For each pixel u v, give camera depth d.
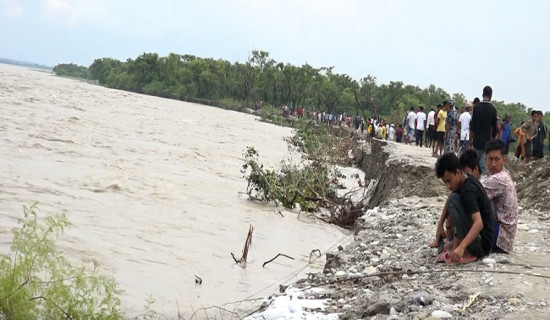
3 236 9.84
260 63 111.44
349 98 96.06
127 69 135.75
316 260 11.74
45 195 13.80
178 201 15.66
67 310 6.30
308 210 17.33
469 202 7.28
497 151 7.91
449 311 5.78
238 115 73.50
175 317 7.95
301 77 100.75
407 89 94.69
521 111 73.19
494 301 6.00
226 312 8.27
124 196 15.19
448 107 19.19
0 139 20.98
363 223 12.05
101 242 10.84
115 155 21.75
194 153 26.22
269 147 35.28
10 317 6.00
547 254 7.95
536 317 5.44
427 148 27.28
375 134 38.91
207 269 10.32
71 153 20.48
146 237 11.76
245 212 15.73
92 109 42.19
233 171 23.03
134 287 8.91
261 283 9.90
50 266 6.50
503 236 7.79
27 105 36.88
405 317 5.76
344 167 31.28
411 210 12.25
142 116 43.75
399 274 7.34
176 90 112.94
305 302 6.79
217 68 111.06
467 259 7.40
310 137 32.94
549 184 12.42
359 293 6.87
